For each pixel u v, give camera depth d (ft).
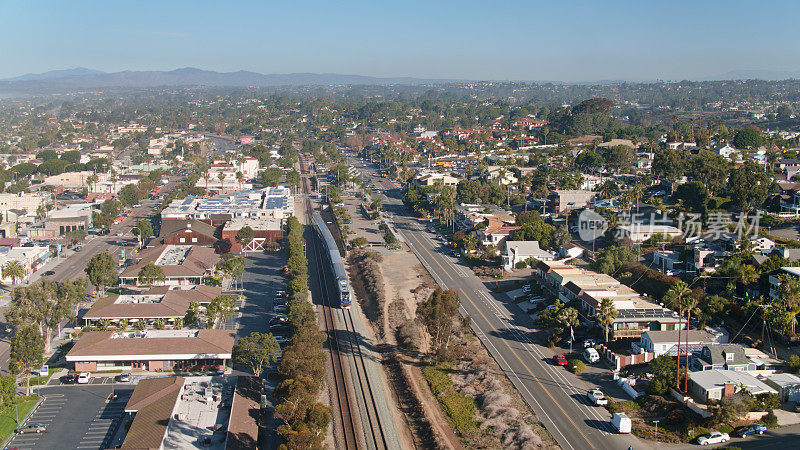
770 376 320.29
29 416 309.83
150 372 359.05
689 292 408.67
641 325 384.27
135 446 266.98
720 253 469.16
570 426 294.05
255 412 303.27
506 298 481.05
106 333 380.99
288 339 397.19
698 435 281.74
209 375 356.59
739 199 609.01
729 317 399.85
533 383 339.16
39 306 381.60
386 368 372.17
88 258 610.24
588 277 458.09
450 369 367.04
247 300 482.28
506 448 280.10
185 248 599.16
